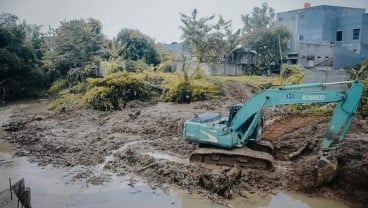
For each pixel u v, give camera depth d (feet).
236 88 108.88
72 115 85.66
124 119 76.89
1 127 72.74
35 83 131.23
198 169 44.19
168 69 125.59
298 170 41.47
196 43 117.39
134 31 147.54
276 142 52.37
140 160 48.75
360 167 38.06
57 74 131.23
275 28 143.23
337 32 139.33
